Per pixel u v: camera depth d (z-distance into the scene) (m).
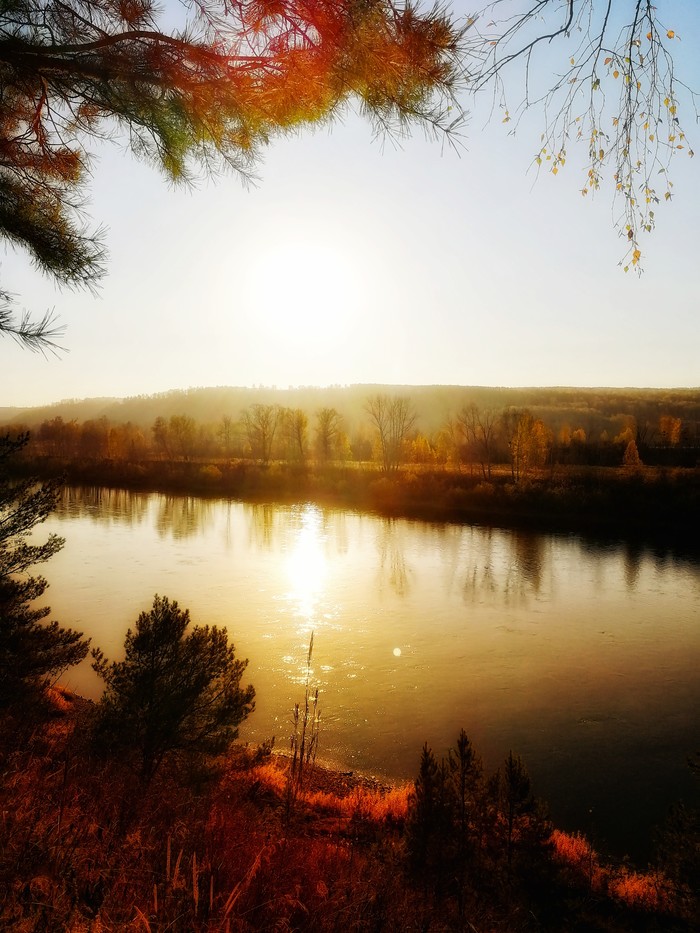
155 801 4.38
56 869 2.41
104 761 6.00
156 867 2.82
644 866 10.48
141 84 3.50
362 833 8.30
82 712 10.42
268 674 18.95
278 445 92.94
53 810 3.09
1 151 3.78
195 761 7.51
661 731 15.85
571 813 12.27
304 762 13.48
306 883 3.34
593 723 16.25
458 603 27.11
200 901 2.55
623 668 20.00
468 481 58.53
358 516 51.03
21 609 7.61
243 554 36.06
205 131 3.79
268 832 4.50
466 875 6.58
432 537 42.53
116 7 3.39
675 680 19.08
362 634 22.84
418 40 3.03
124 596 26.50
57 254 3.74
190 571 31.66
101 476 72.50
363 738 15.22
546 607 26.73
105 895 2.30
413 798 7.97
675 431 81.81
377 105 3.42
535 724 16.14
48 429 105.25
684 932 6.88
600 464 71.31
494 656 20.89
